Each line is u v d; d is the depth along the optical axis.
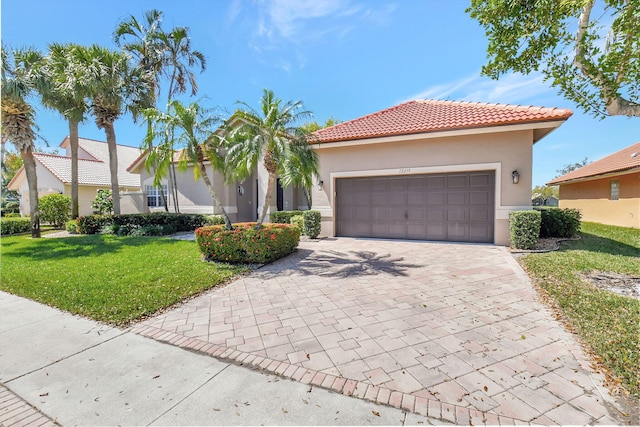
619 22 4.37
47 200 19.67
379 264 8.16
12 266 8.40
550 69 5.64
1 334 4.41
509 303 5.14
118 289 6.21
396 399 2.85
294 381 3.17
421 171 11.58
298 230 10.10
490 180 10.94
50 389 3.14
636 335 3.80
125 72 15.38
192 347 3.94
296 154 9.24
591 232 14.03
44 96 13.92
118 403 2.90
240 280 6.91
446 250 9.88
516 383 3.03
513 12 5.50
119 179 25.59
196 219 16.95
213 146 10.59
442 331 4.18
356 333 4.19
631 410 2.62
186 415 2.71
